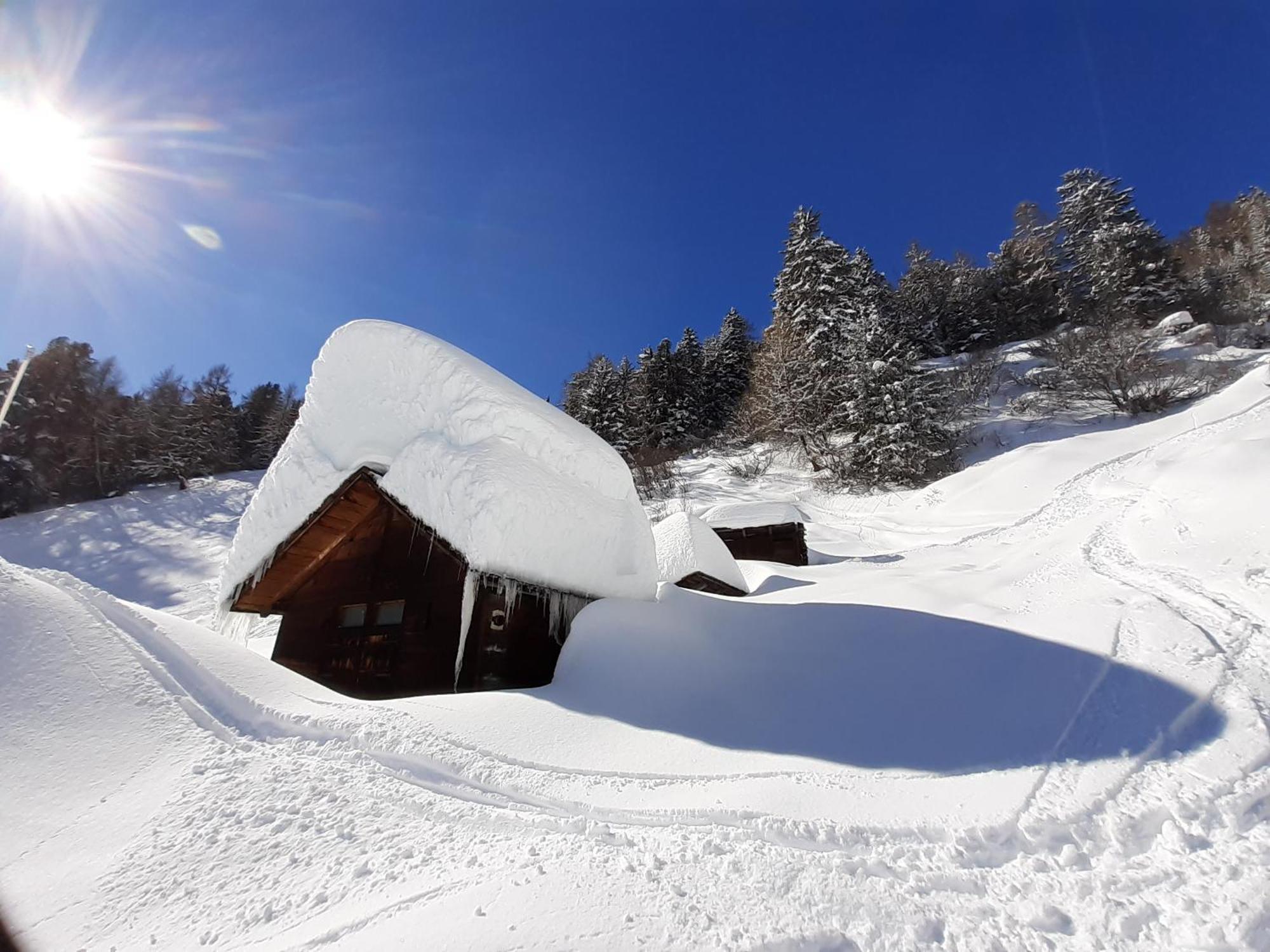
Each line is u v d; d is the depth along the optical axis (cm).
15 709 377
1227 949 220
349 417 773
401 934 220
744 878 259
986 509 1888
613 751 419
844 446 2933
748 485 3162
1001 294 4634
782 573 1416
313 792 345
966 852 294
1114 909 246
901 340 2992
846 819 324
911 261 5150
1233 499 929
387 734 410
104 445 3809
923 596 812
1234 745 373
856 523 2262
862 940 226
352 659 756
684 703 523
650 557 823
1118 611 646
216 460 4641
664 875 260
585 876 255
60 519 3186
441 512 649
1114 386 2856
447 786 359
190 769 363
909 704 488
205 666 460
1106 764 371
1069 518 1402
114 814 324
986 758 397
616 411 4106
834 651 604
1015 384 3434
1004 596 789
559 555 698
